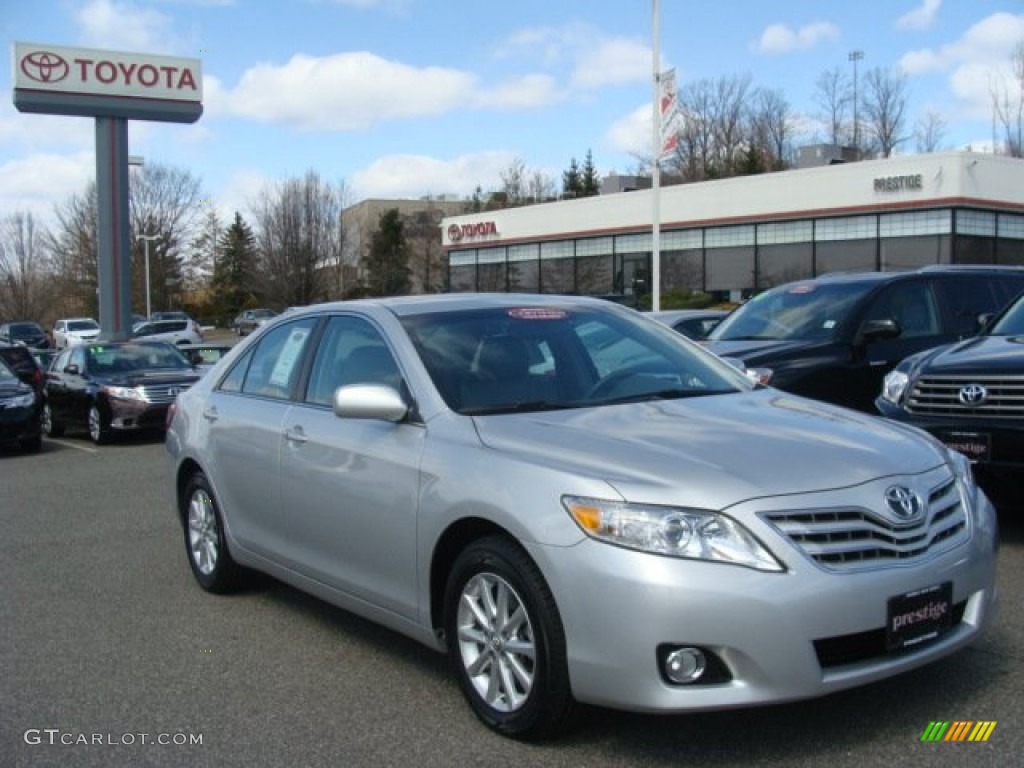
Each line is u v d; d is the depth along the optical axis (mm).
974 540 3914
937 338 9422
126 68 32344
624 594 3449
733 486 3547
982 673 4352
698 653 3434
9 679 4855
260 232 62031
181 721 4293
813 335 9188
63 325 49688
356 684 4637
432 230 74500
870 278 9750
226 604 5992
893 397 6871
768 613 3371
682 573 3408
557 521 3641
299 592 6199
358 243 73062
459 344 4805
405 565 4375
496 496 3859
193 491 6332
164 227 75250
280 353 5746
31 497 10211
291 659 5004
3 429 13844
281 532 5328
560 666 3668
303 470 5031
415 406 4531
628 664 3455
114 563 7102
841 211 34719
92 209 74750
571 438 4000
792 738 3822
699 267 40281
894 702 4098
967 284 9836
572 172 81125
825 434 4102
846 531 3561
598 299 5789
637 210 42438
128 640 5375
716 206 39062
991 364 6344
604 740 3869
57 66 31578
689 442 3918
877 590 3510
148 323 41625
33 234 75938
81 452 14172
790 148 72312
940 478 3977
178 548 7496
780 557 3438
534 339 4945
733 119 72750
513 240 48969
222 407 5973
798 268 36625
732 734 3875
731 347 9234
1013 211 33094
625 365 4988
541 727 3785
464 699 4387
